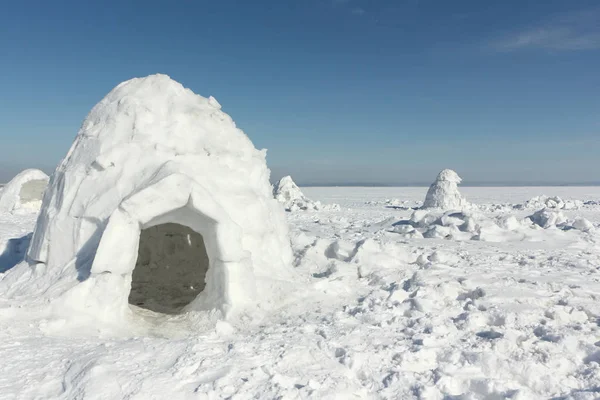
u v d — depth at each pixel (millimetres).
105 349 3574
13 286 5355
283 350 3764
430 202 25469
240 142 6555
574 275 7586
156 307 5938
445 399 3098
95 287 4473
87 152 5641
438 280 6539
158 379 3092
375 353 3820
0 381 3035
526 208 26891
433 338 4195
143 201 4617
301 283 5879
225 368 3326
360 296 5941
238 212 5586
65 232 5207
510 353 3902
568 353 3961
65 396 2871
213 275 5160
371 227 16797
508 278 6945
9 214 20734
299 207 27266
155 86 6258
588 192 58125
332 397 2969
